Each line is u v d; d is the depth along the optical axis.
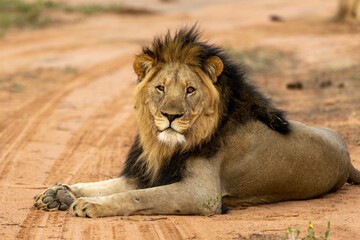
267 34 43.19
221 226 10.75
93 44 39.22
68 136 19.31
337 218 11.31
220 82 11.98
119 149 18.00
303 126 13.04
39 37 41.56
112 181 12.55
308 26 46.50
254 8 58.81
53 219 11.22
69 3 54.78
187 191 11.52
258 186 12.45
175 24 48.25
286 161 12.50
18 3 49.78
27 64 32.31
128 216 11.32
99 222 10.98
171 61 11.76
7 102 23.91
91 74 30.44
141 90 11.80
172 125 11.43
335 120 20.25
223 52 12.40
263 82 28.11
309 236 9.75
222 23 49.19
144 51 12.00
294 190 12.77
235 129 12.17
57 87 27.27
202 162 11.80
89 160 16.66
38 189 13.49
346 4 48.00
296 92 25.91
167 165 11.83
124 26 47.22
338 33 42.84
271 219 11.33
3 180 14.38
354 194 13.44
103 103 24.47
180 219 11.20
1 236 10.33
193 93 11.61
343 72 29.61
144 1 61.47
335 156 13.15
